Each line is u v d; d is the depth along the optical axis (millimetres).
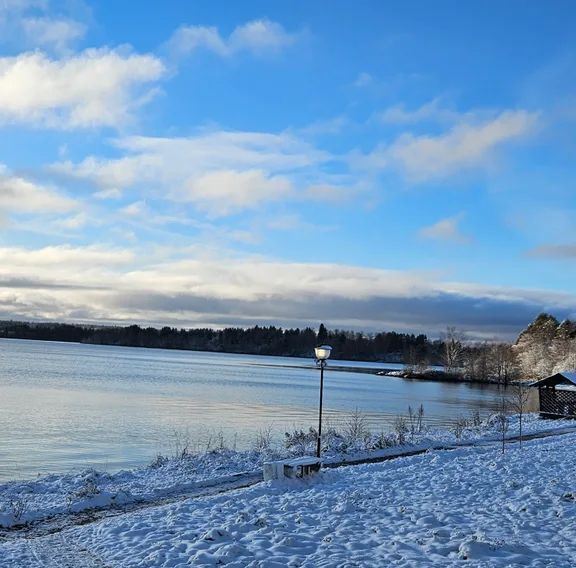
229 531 10164
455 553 8789
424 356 154250
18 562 9047
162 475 17906
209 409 46438
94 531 10844
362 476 15656
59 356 149625
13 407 41750
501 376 106312
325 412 47750
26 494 15359
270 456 20594
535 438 26625
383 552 8945
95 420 36875
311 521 10789
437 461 18078
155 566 8672
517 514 10906
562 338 99812
